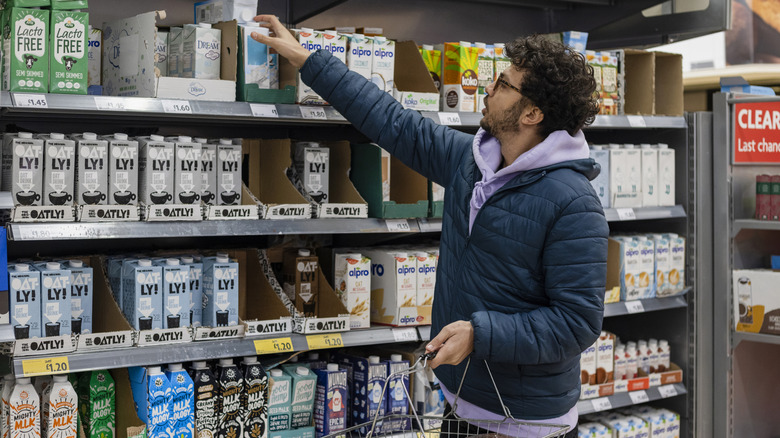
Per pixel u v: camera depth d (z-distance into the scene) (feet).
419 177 10.09
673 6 12.69
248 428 8.81
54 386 7.68
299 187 9.52
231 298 8.77
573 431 7.04
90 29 8.76
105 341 7.95
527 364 6.54
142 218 8.16
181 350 8.32
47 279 7.70
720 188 12.42
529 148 6.72
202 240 10.62
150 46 7.98
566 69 6.39
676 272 12.47
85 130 9.80
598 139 13.70
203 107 8.15
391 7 12.21
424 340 10.00
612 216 11.56
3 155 7.78
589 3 13.39
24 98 7.25
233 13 8.74
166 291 8.32
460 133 7.55
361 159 9.92
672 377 12.61
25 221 7.50
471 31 13.11
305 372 9.41
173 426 8.22
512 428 6.71
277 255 9.87
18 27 7.30
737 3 19.88
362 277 9.65
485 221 6.63
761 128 11.91
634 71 12.21
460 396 6.95
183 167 8.34
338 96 7.95
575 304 6.33
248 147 9.66
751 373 12.87
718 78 16.46
